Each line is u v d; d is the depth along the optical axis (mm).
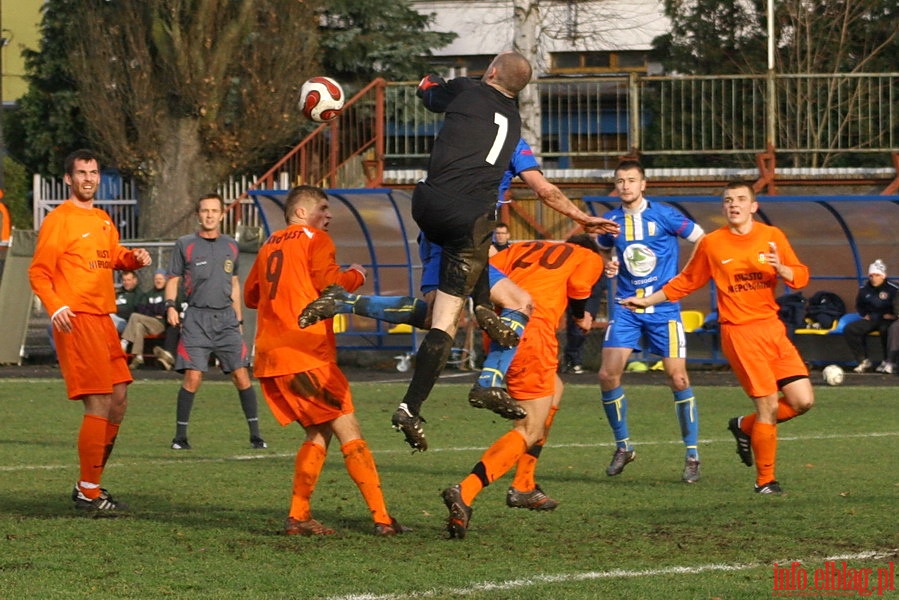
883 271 31359
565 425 21844
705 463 17312
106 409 13461
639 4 53562
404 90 38500
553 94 42094
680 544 11336
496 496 14500
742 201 14953
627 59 54594
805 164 40688
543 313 12500
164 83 41844
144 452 18609
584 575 10023
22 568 10305
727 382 29453
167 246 35531
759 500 13898
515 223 37219
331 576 10008
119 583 9758
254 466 17000
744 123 37281
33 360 36188
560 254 12977
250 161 43188
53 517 12828
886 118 39938
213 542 11461
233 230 40656
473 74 55938
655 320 16391
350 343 36625
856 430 20547
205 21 41156
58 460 17469
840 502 13570
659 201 30922
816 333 32000
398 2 50969
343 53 48844
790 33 47312
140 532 11969
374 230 36094
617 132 38969
